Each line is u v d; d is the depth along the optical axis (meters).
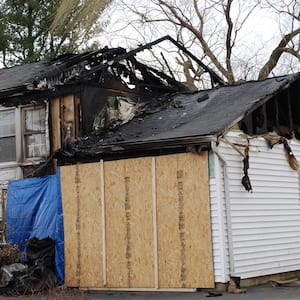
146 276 10.66
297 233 12.23
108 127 13.59
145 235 10.78
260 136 11.63
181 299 9.42
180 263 10.34
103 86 14.07
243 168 10.83
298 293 9.80
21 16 29.33
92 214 11.47
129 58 15.02
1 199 13.60
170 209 10.56
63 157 12.11
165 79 16.22
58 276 11.65
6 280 10.80
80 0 25.06
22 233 12.46
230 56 24.94
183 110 12.90
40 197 12.32
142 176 10.96
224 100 12.44
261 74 24.22
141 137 11.34
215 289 10.00
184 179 10.48
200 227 10.21
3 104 14.42
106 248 11.20
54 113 13.74
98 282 11.18
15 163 14.10
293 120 13.36
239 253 10.41
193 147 10.33
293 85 13.18
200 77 24.12
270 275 11.24
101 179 11.45
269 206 11.51
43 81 13.18
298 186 12.56
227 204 10.24
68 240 11.68
